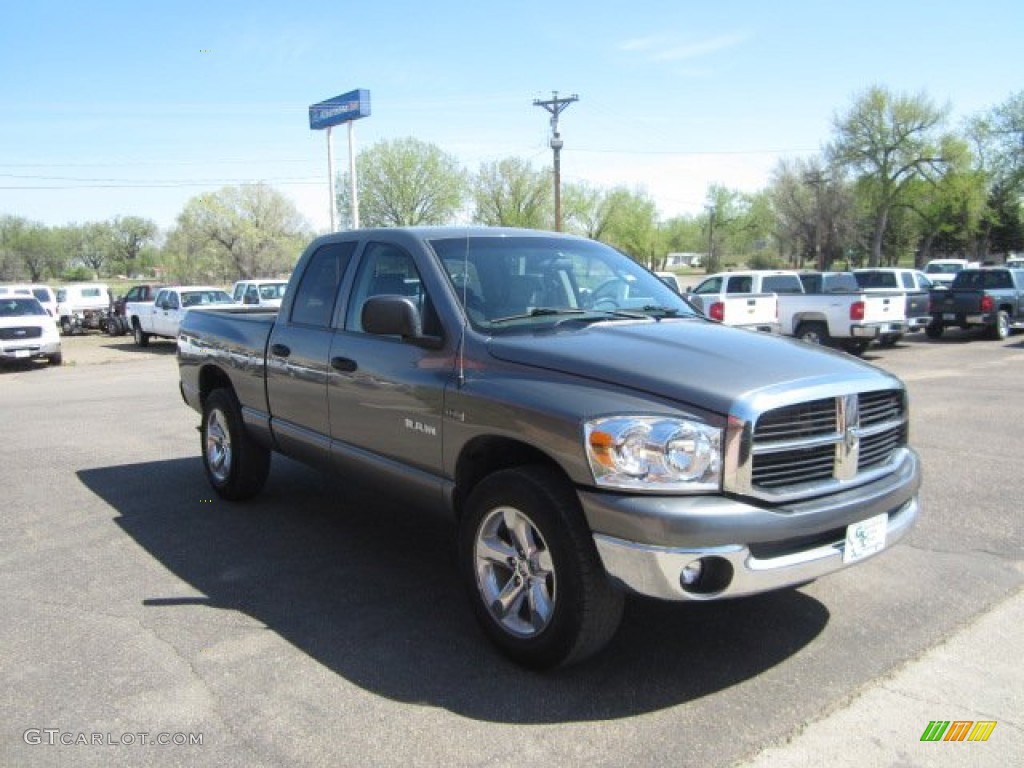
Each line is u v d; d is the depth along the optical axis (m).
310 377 5.12
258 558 5.16
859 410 3.63
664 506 3.16
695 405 3.29
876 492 3.59
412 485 4.33
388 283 4.70
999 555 5.03
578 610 3.38
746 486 3.25
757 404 3.25
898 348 19.30
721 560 3.21
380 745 3.11
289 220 67.88
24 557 5.22
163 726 3.24
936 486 6.59
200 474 7.43
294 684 3.56
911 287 22.86
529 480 3.54
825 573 3.44
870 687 3.50
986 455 7.66
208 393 6.87
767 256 86.25
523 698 3.44
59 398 13.21
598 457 3.27
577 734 3.17
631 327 4.18
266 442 5.86
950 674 3.59
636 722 3.25
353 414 4.73
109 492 6.81
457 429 3.96
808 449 3.44
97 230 108.62
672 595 3.18
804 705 3.36
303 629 4.12
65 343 28.09
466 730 3.20
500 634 3.73
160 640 4.00
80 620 4.24
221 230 65.69
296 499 6.52
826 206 63.78
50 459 8.17
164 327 24.08
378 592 4.60
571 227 71.94
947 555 5.04
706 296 16.20
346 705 3.39
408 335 4.14
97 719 3.29
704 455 3.22
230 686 3.55
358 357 4.65
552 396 3.51
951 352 18.17
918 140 57.28
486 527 3.80
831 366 3.69
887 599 4.40
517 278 4.54
